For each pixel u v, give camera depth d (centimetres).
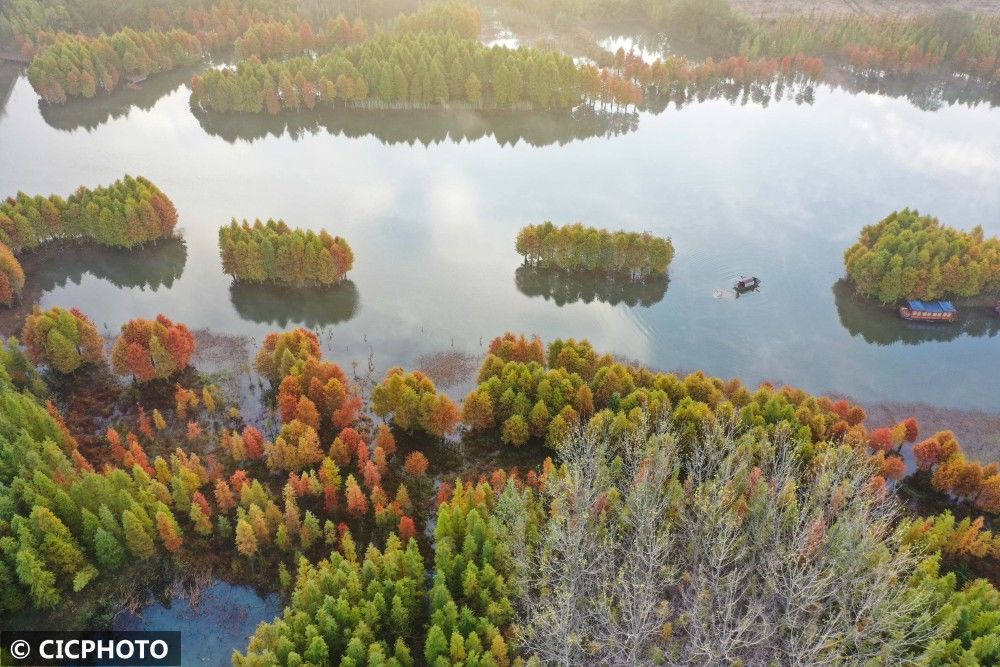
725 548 7525
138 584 8756
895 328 13888
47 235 15000
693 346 13325
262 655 7156
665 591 8194
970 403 12200
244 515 8794
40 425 9725
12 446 9075
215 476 9825
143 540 8700
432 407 10238
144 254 15325
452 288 14688
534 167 19488
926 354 13312
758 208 17762
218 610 8575
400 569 8125
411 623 7981
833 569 7481
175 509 9319
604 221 17000
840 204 18075
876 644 7275
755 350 13262
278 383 11569
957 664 6925
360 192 18088
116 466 10038
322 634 7381
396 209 17375
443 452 10538
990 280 13875
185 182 18300
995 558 8944
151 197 15238
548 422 10275
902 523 8244
